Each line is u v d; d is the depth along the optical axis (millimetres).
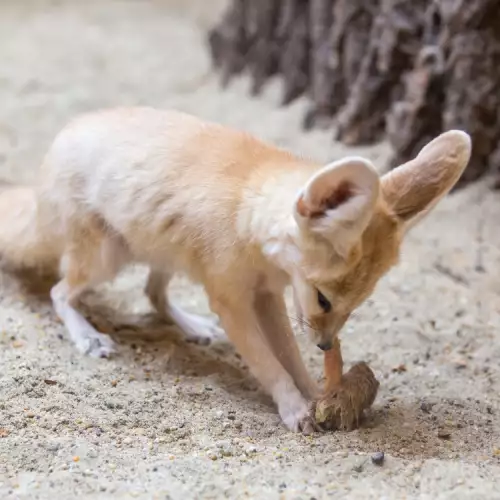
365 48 10797
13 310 6934
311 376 6336
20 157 10453
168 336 6910
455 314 7352
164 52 15711
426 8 9727
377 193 4422
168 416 5488
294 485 4527
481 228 8844
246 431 5387
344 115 10812
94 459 4840
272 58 13102
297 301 5223
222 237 5684
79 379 5902
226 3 19469
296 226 4930
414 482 4605
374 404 5836
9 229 7277
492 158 9391
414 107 9570
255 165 5762
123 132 6281
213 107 12602
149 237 6137
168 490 4410
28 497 4344
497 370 6426
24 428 5188
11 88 13242
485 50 9039
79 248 6609
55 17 18375
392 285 7832
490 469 4848
